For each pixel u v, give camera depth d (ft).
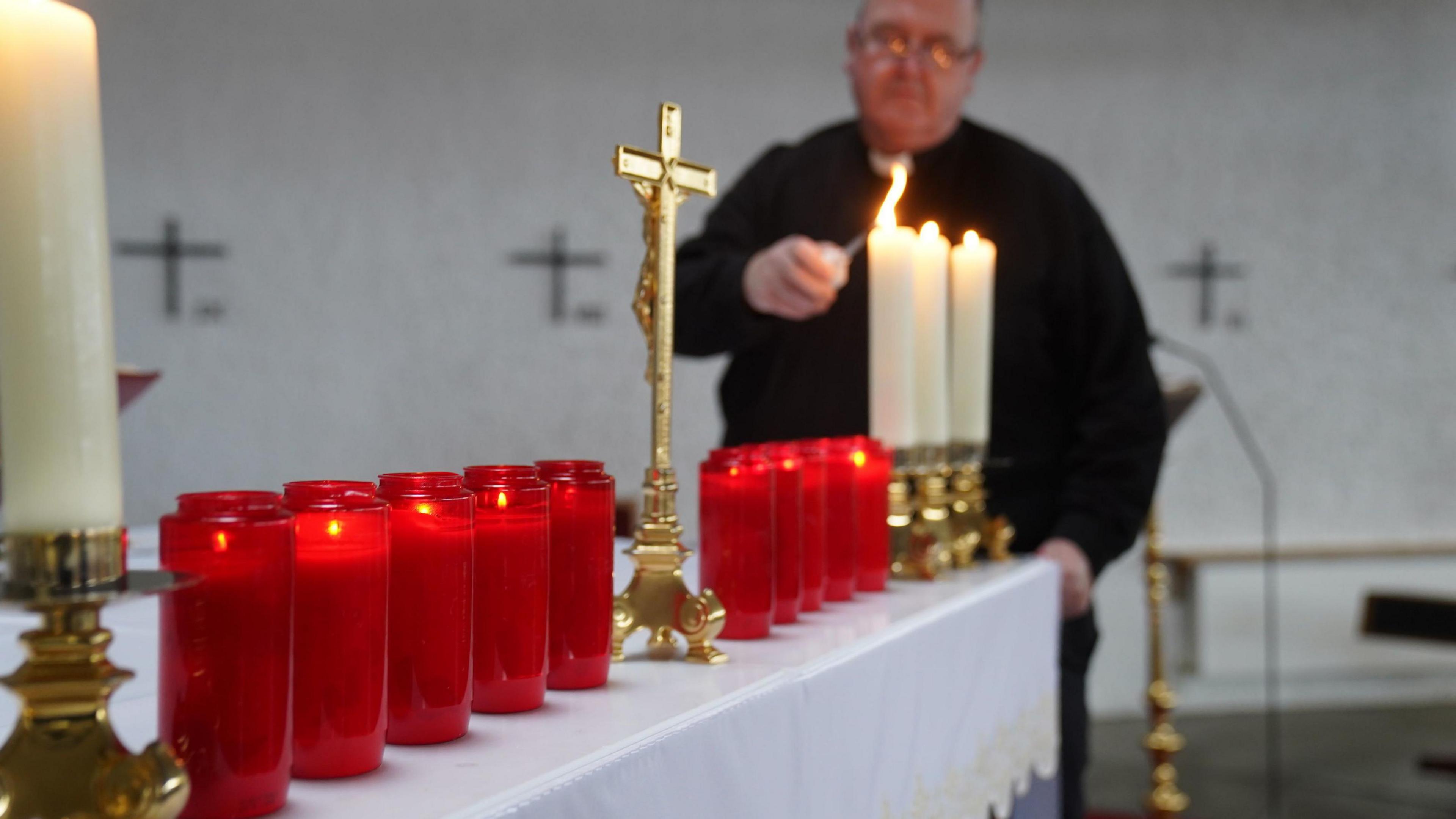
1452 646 13.94
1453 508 19.02
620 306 18.30
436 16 17.95
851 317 7.38
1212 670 15.05
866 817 3.39
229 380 17.46
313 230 17.67
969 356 5.39
